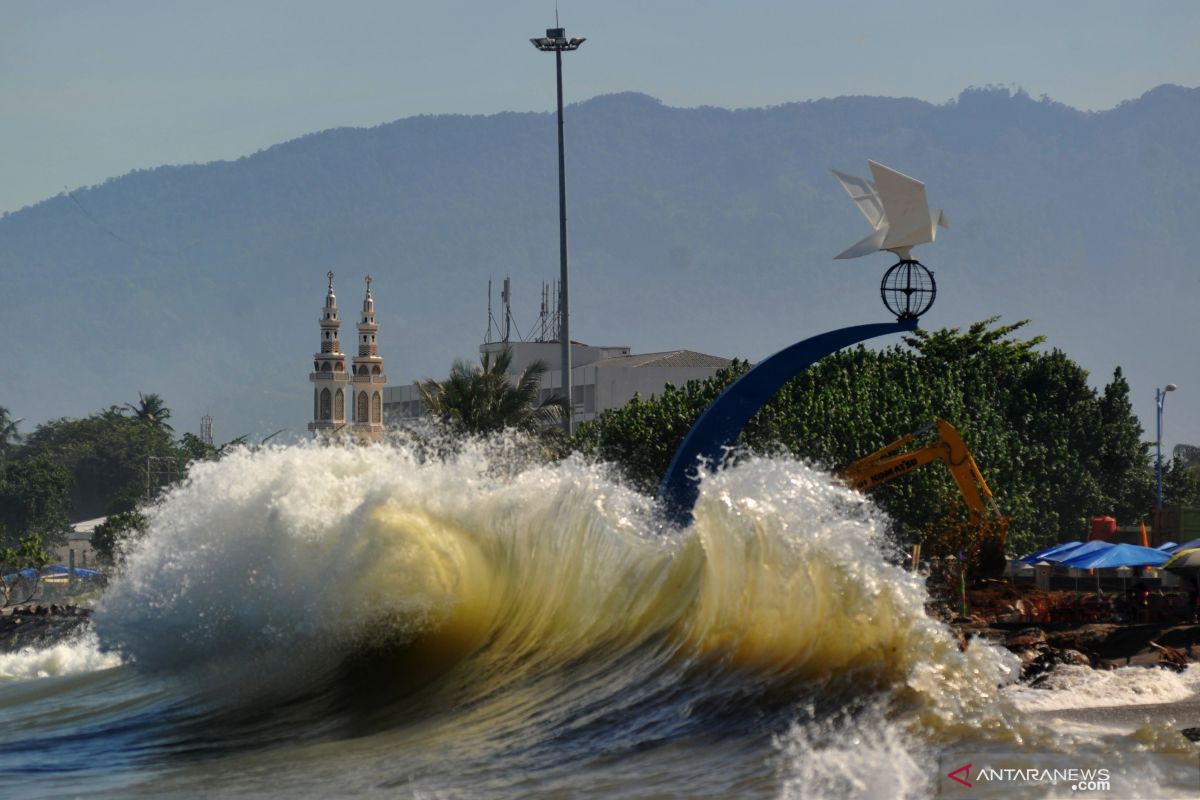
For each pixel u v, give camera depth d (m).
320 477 60.84
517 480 60.56
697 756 39.78
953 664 42.56
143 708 55.78
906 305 68.88
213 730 51.44
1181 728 43.81
